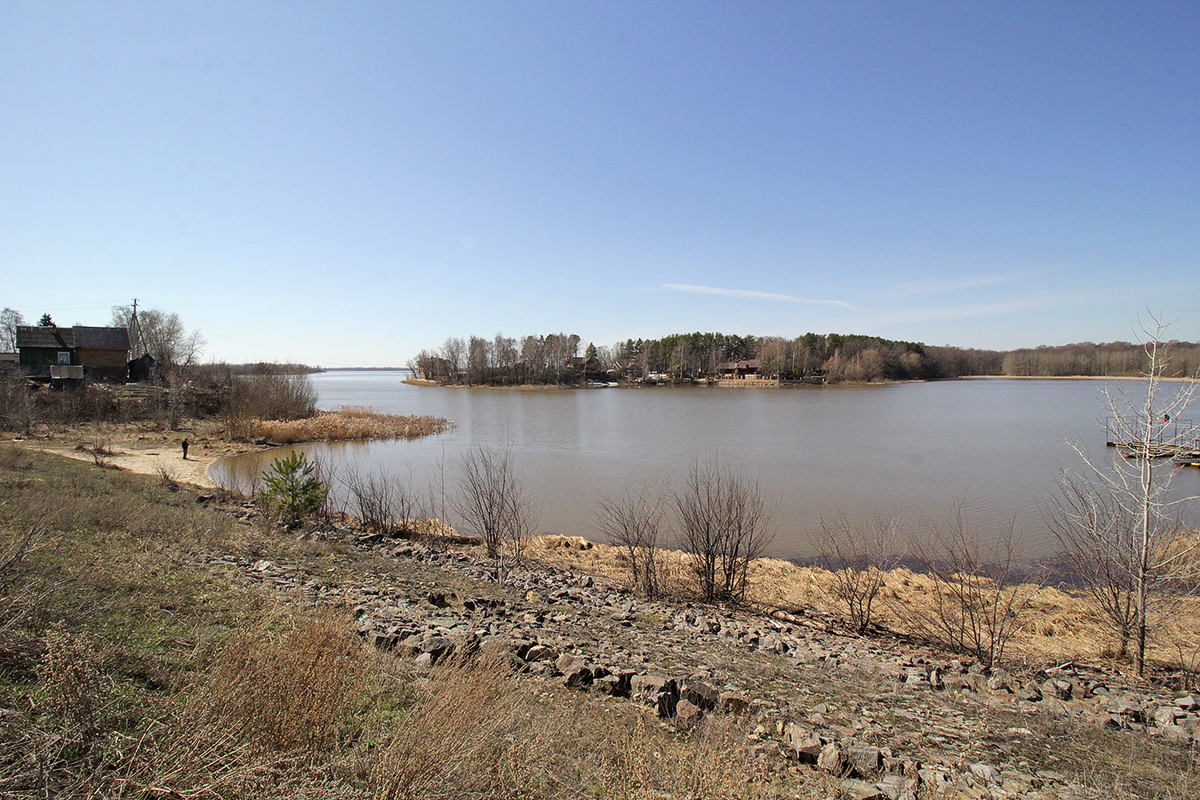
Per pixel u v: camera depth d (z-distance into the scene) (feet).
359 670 17.53
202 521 44.34
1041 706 24.45
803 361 457.68
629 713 19.36
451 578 41.57
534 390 398.21
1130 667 31.53
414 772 12.35
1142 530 31.24
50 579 21.15
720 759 15.35
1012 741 20.62
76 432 119.96
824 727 20.29
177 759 11.55
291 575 33.60
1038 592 44.29
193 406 166.20
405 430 156.76
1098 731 21.80
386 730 14.76
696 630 34.32
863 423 179.22
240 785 11.25
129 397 155.84
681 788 13.83
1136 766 18.76
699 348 506.07
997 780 17.06
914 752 19.12
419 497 77.97
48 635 14.76
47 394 136.77
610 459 113.70
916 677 27.68
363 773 12.74
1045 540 59.67
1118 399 33.32
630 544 50.24
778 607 42.91
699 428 167.53
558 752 15.49
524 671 22.07
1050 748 20.12
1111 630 34.65
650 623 35.01
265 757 12.12
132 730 12.92
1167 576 31.45
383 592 33.06
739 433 155.84
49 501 37.68
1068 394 321.11
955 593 42.70
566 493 83.92
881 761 17.44
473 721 14.87
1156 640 34.47
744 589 44.93
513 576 45.39
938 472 98.17
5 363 183.83
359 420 175.32
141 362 213.46
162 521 40.37
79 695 12.67
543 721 16.92
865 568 50.01
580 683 21.44
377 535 56.65
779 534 64.08
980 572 50.52
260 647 16.17
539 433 159.12
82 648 14.06
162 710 13.78
